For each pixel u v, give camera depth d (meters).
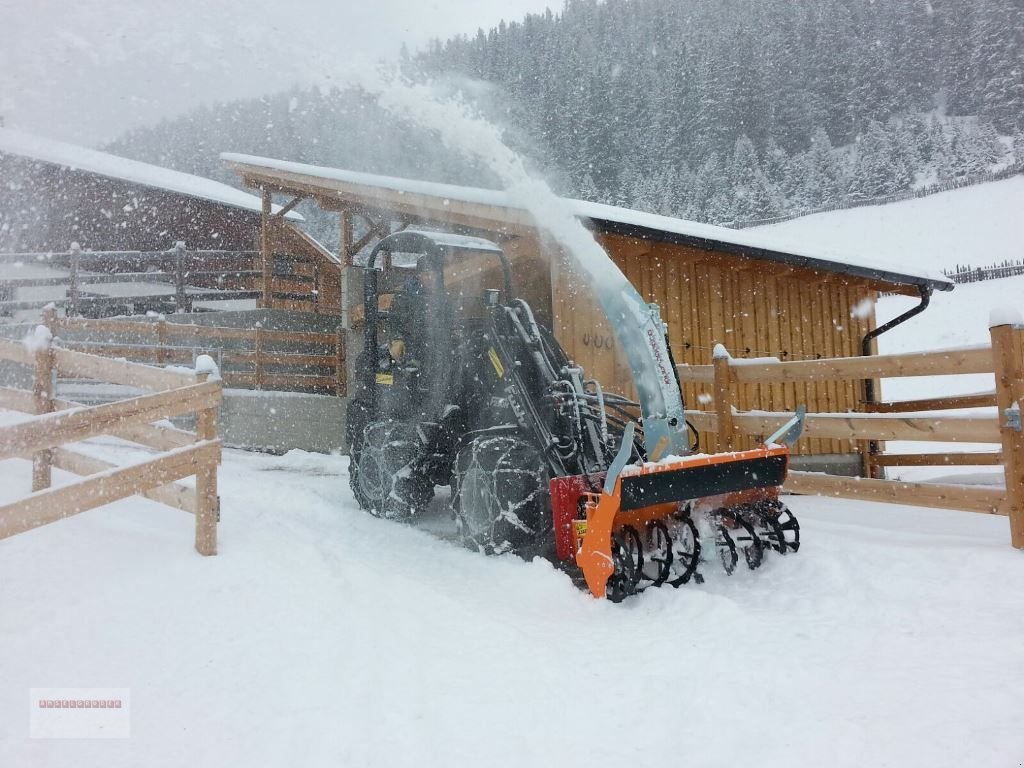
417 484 5.75
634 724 2.32
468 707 2.46
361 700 2.50
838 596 3.55
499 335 5.12
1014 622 3.02
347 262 10.66
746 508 4.33
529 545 4.63
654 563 4.23
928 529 4.83
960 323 23.80
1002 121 57.91
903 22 67.44
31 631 2.85
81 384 10.46
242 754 2.15
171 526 4.30
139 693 2.49
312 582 3.61
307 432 9.59
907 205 43.00
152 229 14.83
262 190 11.85
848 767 1.96
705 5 77.06
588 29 76.31
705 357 7.73
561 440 4.69
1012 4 60.22
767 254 7.29
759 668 2.71
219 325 11.51
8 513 3.20
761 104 62.03
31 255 12.12
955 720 2.19
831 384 8.91
